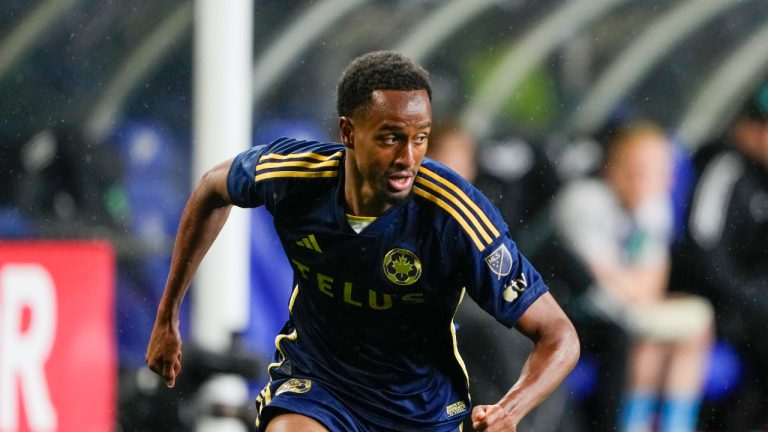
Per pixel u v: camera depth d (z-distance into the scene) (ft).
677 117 114.83
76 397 85.51
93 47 103.55
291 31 105.91
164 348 55.88
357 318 52.03
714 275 105.29
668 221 104.73
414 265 50.29
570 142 103.91
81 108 101.81
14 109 99.45
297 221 51.29
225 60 90.74
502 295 50.29
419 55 108.58
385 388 53.21
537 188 100.58
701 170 107.14
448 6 107.55
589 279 100.42
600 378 100.22
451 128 89.40
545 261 100.48
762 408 107.04
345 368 53.26
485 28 109.91
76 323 86.33
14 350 83.97
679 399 104.88
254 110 104.37
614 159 103.71
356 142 48.52
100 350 86.79
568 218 100.58
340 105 49.26
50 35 102.42
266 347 94.94
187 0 105.09
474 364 79.87
